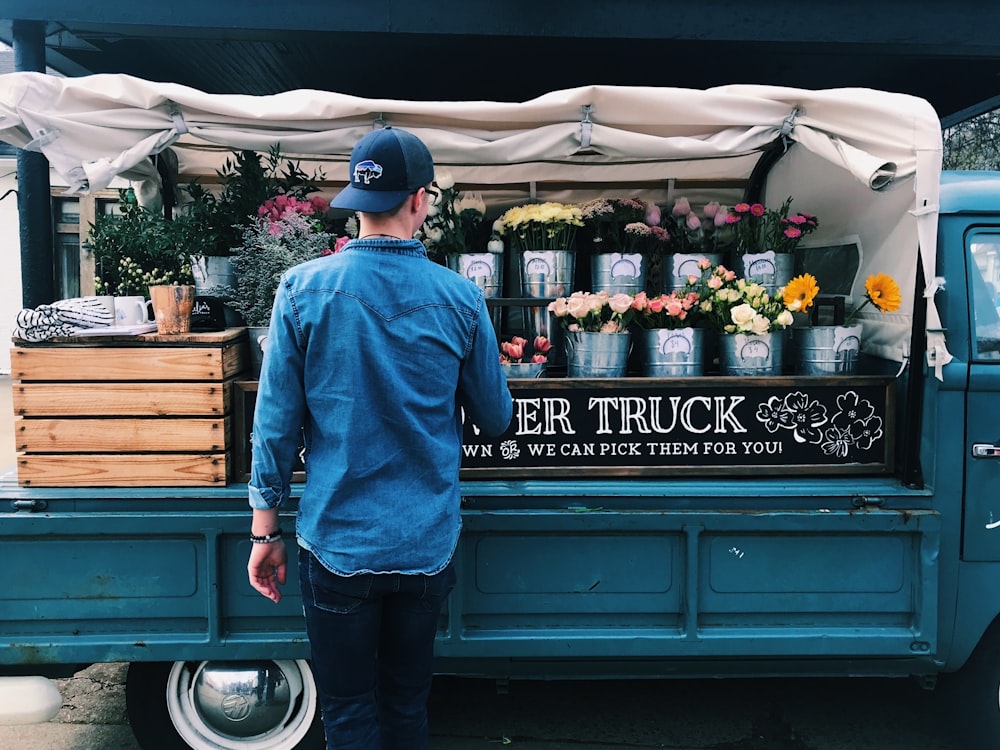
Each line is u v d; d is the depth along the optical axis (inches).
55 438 93.7
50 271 166.1
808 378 98.3
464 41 179.9
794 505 95.0
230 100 95.1
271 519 72.4
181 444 94.0
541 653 95.0
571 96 94.9
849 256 114.6
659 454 99.3
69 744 111.9
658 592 95.6
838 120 94.9
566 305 106.2
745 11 175.9
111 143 95.4
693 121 97.2
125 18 164.6
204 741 100.2
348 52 194.1
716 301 105.5
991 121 323.3
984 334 94.9
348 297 66.9
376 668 73.7
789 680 130.4
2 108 90.8
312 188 127.1
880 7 175.9
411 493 68.9
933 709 120.6
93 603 93.4
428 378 68.6
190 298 96.3
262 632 94.9
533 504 95.0
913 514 93.3
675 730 114.7
